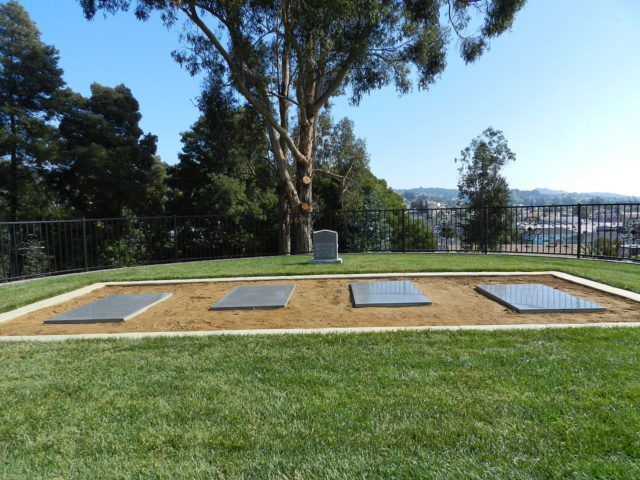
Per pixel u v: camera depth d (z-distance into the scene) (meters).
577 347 3.51
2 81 18.97
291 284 7.18
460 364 3.22
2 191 20.28
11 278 9.52
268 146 19.30
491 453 2.04
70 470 2.04
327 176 20.72
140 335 4.36
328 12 11.05
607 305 5.14
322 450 2.12
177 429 2.39
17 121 19.39
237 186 19.12
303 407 2.60
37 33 20.56
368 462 2.00
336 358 3.46
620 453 1.98
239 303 5.66
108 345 4.05
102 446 2.25
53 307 6.19
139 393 2.91
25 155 19.64
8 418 2.59
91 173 19.23
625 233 9.90
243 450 2.15
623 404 2.46
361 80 13.34
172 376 3.20
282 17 11.78
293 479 1.90
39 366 3.50
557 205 11.41
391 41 13.78
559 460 1.95
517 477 1.84
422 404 2.57
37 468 2.06
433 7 13.09
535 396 2.61
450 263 9.66
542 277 7.36
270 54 14.78
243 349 3.79
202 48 13.89
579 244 10.61
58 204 21.72
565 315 4.73
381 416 2.45
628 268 8.21
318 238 10.34
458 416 2.41
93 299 6.77
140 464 2.07
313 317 4.99
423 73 14.63
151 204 23.33
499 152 29.34
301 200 15.20
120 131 21.58
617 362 3.13
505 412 2.43
